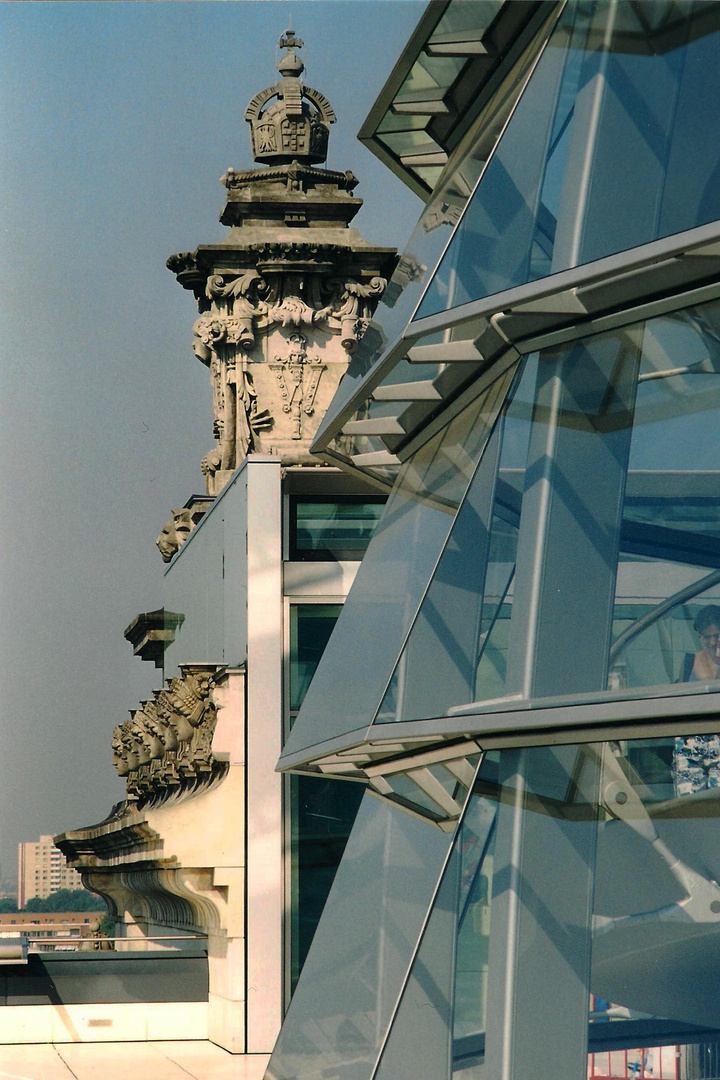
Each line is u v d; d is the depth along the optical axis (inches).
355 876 380.2
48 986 991.0
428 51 470.6
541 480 318.0
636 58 337.7
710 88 311.3
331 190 1291.8
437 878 314.8
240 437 1254.9
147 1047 959.0
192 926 1056.2
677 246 284.8
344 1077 322.3
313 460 984.3
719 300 299.0
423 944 310.7
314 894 925.8
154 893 1119.6
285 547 973.2
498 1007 277.7
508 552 327.0
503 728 299.0
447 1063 286.5
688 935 264.8
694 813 267.7
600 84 343.6
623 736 282.0
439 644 344.8
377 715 354.3
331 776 436.8
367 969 340.2
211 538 1103.0
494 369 374.0
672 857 269.0
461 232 386.0
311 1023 361.4
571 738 292.7
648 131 320.8
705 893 264.8
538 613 304.0
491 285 349.4
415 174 583.5
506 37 449.4
